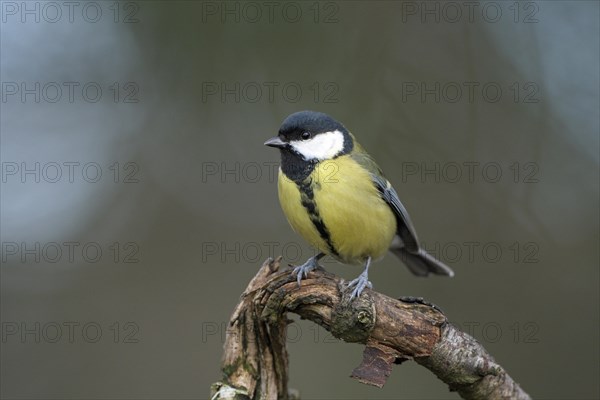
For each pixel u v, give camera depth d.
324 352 11.59
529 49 11.90
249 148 12.54
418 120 11.94
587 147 11.77
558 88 11.88
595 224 11.55
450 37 11.97
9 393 10.88
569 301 11.33
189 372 11.41
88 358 11.41
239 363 6.12
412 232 8.79
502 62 11.94
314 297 5.96
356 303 5.81
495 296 11.55
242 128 12.28
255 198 12.77
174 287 12.33
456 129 11.98
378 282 12.15
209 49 11.58
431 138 11.94
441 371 5.86
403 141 11.94
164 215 12.66
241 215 12.76
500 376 5.86
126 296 12.16
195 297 12.26
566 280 11.45
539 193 11.85
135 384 11.20
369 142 11.82
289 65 11.72
